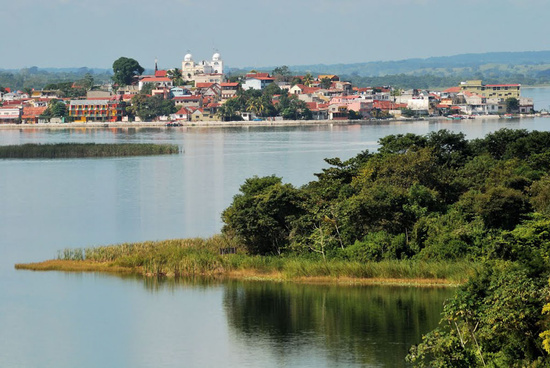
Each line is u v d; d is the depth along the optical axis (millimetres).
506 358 165750
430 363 172625
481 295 178500
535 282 174500
